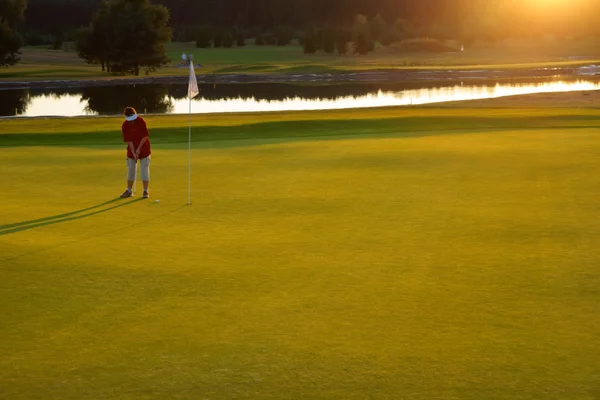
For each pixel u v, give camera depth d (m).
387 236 10.16
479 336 6.41
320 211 11.95
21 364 5.96
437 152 18.92
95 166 17.83
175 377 5.68
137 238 10.28
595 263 8.65
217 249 9.59
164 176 15.99
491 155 18.19
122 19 110.00
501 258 8.95
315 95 74.31
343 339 6.40
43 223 11.35
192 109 62.00
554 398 5.22
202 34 180.25
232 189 14.16
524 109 45.50
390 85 87.50
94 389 5.49
